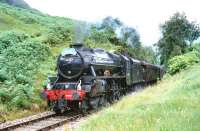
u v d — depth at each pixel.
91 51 20.33
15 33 29.67
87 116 16.98
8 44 27.53
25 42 28.36
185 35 42.19
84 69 18.75
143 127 10.25
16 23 40.53
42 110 18.97
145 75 31.70
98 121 12.22
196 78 18.83
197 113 10.72
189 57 31.39
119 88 23.70
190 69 27.36
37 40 30.28
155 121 10.77
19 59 24.41
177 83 19.31
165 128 9.60
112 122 11.68
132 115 12.25
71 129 12.69
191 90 15.43
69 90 17.77
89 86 17.89
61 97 17.86
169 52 42.28
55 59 28.70
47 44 32.25
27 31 38.06
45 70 24.75
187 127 9.36
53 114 17.52
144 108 13.23
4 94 17.84
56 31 36.03
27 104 18.33
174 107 12.34
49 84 18.38
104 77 20.11
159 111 12.00
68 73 18.77
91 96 18.09
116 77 22.36
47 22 47.34
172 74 31.64
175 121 10.21
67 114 18.03
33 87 20.91
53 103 18.19
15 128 13.81
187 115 10.75
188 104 12.48
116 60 23.44
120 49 37.12
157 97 15.54
